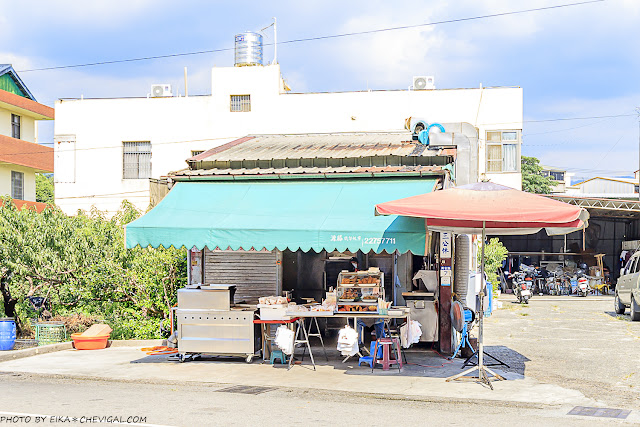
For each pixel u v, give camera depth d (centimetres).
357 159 1355
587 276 3322
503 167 2911
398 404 896
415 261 1401
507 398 933
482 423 781
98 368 1180
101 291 1672
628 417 823
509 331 1694
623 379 1073
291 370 1153
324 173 1285
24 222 1655
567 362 1228
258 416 802
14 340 1429
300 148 1550
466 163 1595
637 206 2869
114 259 1653
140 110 3170
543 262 3538
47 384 1038
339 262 1409
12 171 3562
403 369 1158
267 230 1116
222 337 1226
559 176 7694
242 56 3266
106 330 1466
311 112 3073
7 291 1703
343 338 1163
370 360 1166
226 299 1226
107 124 3183
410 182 1246
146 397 923
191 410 833
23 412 812
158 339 1548
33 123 3778
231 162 1404
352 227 1092
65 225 1658
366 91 3038
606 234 3556
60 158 3203
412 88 3078
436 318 1320
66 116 3203
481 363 1051
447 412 845
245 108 3123
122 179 3164
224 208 1222
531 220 954
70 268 1627
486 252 2653
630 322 1911
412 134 1673
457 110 2956
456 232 1152
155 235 1159
